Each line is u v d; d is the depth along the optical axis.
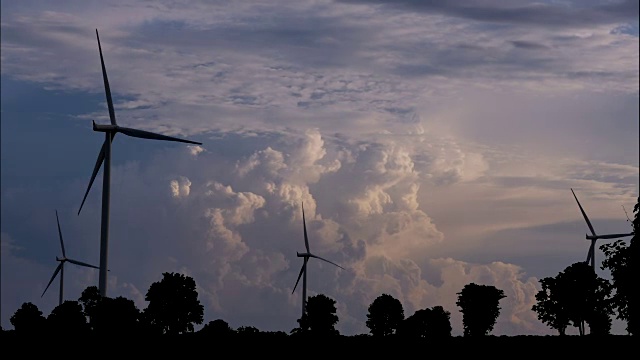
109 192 116.19
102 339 113.50
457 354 103.81
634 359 94.56
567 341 113.44
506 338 120.94
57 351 103.50
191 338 118.25
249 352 105.88
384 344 115.56
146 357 99.88
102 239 116.00
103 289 117.06
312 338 122.38
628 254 85.94
